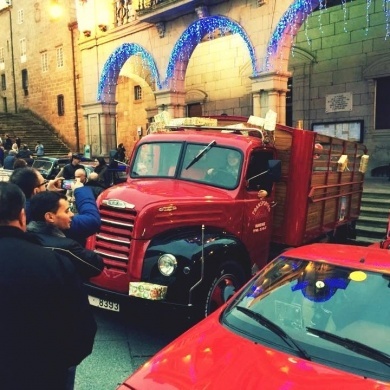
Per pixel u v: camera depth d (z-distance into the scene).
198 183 5.73
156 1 15.44
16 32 33.94
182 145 6.11
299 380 2.39
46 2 29.61
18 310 2.01
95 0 18.72
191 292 4.48
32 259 2.08
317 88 16.97
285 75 12.39
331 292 3.05
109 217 5.01
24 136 28.92
